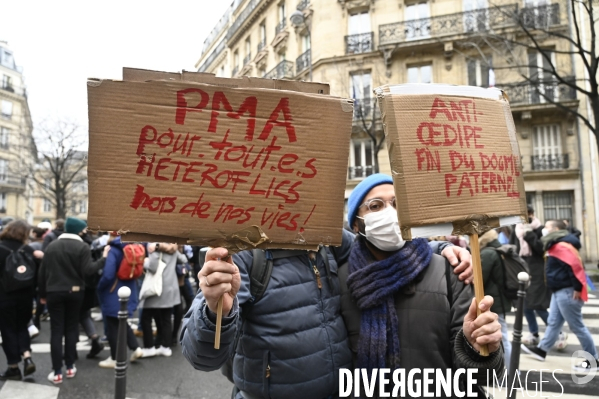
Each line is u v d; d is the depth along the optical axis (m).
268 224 1.45
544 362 4.90
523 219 1.58
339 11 19.97
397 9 19.16
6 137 39.91
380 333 1.71
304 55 21.48
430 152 1.53
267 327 1.68
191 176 1.42
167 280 5.26
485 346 1.48
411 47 18.36
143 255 5.05
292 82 1.54
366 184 1.92
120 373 3.35
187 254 7.14
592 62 9.37
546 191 17.19
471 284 1.77
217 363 1.52
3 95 40.34
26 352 4.72
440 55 18.34
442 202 1.50
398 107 1.54
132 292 5.09
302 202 1.48
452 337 1.71
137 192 1.38
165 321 5.40
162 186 1.40
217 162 1.43
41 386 4.38
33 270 4.71
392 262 1.78
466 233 1.51
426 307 1.75
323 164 1.50
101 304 4.98
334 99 1.52
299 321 1.69
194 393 4.20
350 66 19.50
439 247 2.03
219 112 1.44
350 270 1.89
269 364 1.67
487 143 1.60
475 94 1.64
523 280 3.93
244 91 1.46
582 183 16.33
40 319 7.69
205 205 1.42
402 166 1.50
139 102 1.39
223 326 1.44
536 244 5.50
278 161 1.47
